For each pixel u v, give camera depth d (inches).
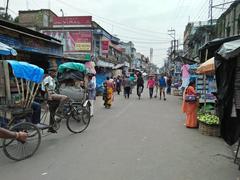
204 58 533.6
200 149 300.5
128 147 301.0
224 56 233.1
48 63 707.4
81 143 314.7
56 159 257.1
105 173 223.5
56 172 224.7
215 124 360.2
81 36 1210.6
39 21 1376.7
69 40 1216.8
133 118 500.7
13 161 250.2
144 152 283.4
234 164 253.4
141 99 911.0
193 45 1775.3
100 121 463.2
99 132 374.6
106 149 291.9
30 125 266.7
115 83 1123.9
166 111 606.5
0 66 260.1
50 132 341.7
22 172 224.1
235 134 242.8
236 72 238.1
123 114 549.3
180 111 609.3
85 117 383.9
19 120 269.1
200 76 532.4
